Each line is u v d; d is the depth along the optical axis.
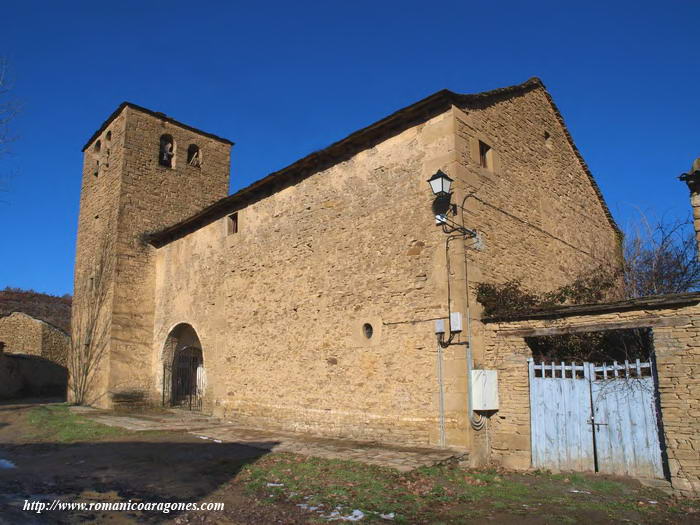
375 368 9.58
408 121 9.91
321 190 11.41
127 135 17.47
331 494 6.18
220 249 14.24
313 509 5.72
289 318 11.59
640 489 6.67
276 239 12.35
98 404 16.06
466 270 8.69
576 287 10.04
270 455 8.37
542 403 8.11
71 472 7.73
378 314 9.70
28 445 10.04
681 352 6.81
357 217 10.49
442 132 9.34
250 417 12.17
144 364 16.45
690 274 11.61
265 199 12.91
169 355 16.23
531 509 5.76
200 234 15.23
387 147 10.20
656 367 7.10
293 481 6.80
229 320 13.43
